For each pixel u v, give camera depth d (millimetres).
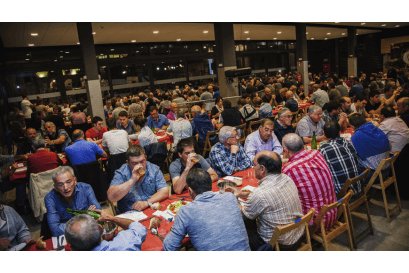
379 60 17641
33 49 9938
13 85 9805
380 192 3740
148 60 12164
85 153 3711
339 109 4367
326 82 10898
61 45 10227
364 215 3232
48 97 10430
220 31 8734
